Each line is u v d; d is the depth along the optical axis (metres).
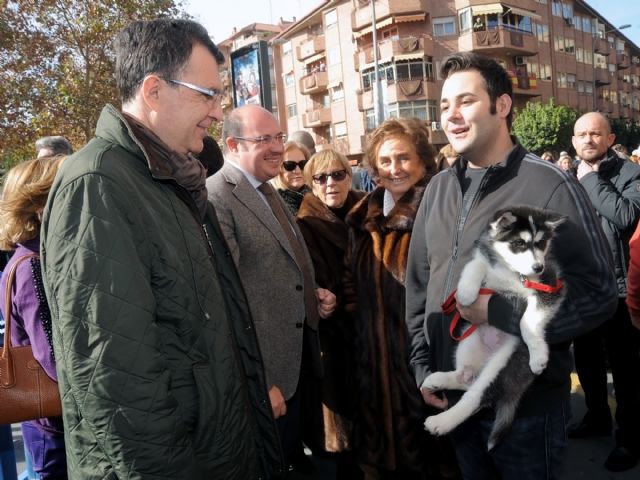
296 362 2.72
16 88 13.27
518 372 1.86
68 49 13.80
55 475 2.41
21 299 2.18
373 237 2.89
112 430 1.35
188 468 1.46
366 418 2.85
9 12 13.11
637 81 57.69
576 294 1.77
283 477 2.14
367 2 30.39
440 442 2.74
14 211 2.30
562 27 38.44
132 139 1.60
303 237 3.30
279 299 2.69
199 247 1.69
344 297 3.17
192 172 1.83
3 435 2.95
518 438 1.87
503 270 1.89
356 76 32.47
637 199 3.30
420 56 29.25
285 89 39.78
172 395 1.47
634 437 3.43
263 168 2.80
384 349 2.79
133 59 1.66
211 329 1.67
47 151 4.90
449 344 2.10
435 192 2.26
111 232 1.41
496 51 31.66
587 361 3.83
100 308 1.36
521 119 31.02
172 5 14.09
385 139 2.88
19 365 2.19
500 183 1.97
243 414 1.78
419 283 2.36
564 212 1.81
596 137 3.52
